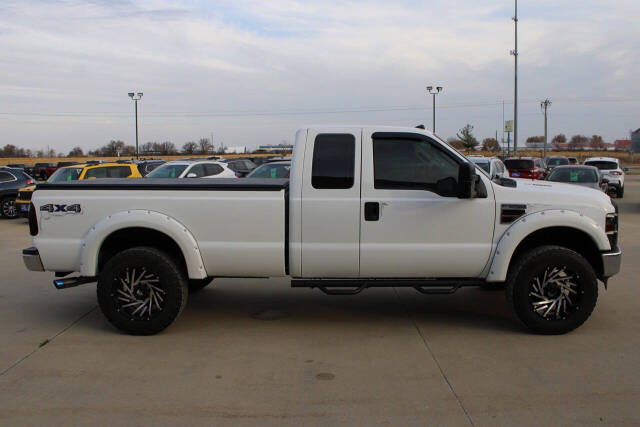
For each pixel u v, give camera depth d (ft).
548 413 12.10
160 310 17.40
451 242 17.07
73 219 17.66
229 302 21.99
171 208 17.33
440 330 18.13
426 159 17.04
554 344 16.58
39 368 14.96
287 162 51.49
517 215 16.99
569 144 359.25
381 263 17.13
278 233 17.16
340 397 13.03
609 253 17.21
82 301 22.40
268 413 12.23
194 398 13.02
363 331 18.11
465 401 12.75
